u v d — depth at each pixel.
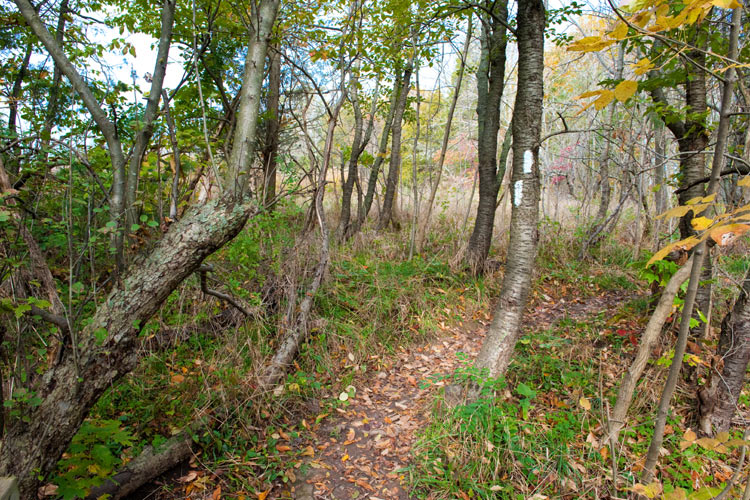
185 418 3.12
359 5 4.80
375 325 4.80
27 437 1.91
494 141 6.48
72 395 1.96
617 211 7.48
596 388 3.58
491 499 2.64
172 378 3.50
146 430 2.97
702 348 3.65
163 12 2.85
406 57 6.77
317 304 4.86
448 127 6.87
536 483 2.76
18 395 1.85
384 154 8.38
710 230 1.06
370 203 9.01
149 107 2.75
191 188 3.58
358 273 5.62
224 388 3.37
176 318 4.12
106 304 2.07
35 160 2.45
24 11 2.25
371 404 3.82
